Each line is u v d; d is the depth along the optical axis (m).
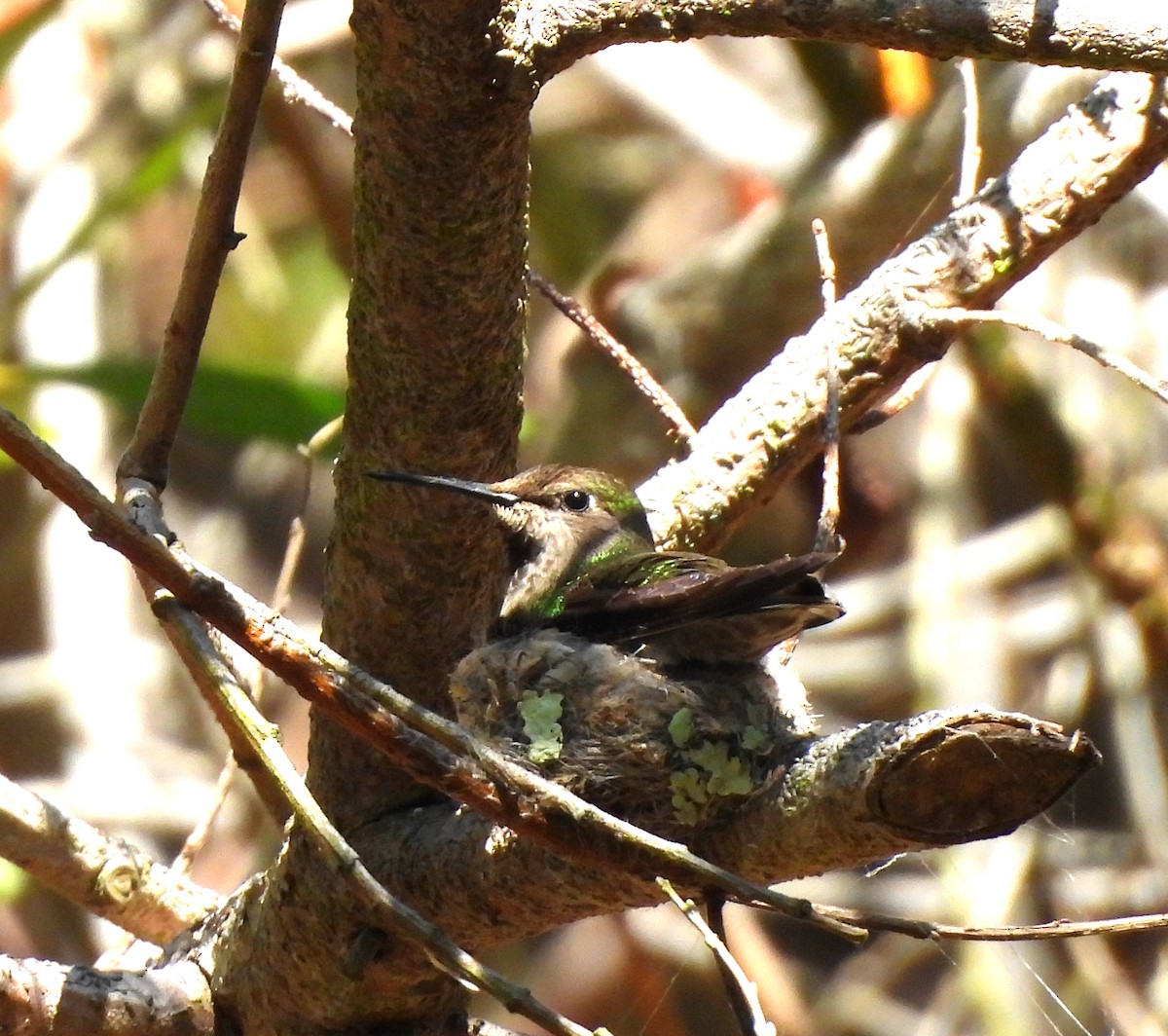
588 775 4.50
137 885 5.47
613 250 12.30
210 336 13.79
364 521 4.50
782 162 11.40
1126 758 10.34
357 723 3.74
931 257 5.48
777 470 5.61
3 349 9.72
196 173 12.73
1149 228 11.42
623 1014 11.76
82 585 10.71
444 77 3.81
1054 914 10.31
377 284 4.14
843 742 3.80
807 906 3.49
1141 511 10.41
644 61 11.90
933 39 4.11
